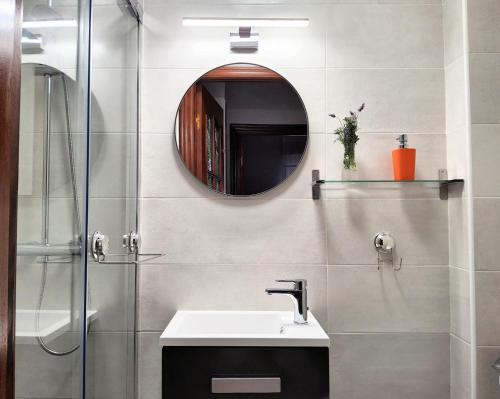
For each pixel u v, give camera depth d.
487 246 1.54
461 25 1.60
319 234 1.72
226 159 1.74
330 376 1.68
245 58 1.77
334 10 1.78
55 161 1.01
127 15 1.57
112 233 1.38
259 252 1.72
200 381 1.29
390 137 1.75
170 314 1.70
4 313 0.76
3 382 0.75
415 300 1.70
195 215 1.73
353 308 1.70
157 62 1.76
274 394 1.29
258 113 1.75
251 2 1.78
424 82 1.76
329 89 1.76
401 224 1.72
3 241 0.75
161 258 1.72
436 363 1.68
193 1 1.78
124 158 1.52
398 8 1.78
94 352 1.22
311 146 1.75
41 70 0.95
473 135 1.56
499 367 1.44
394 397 1.68
